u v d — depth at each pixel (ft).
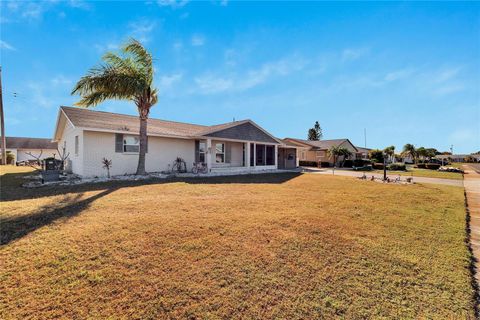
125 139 41.06
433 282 9.20
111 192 23.72
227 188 28.86
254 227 14.16
